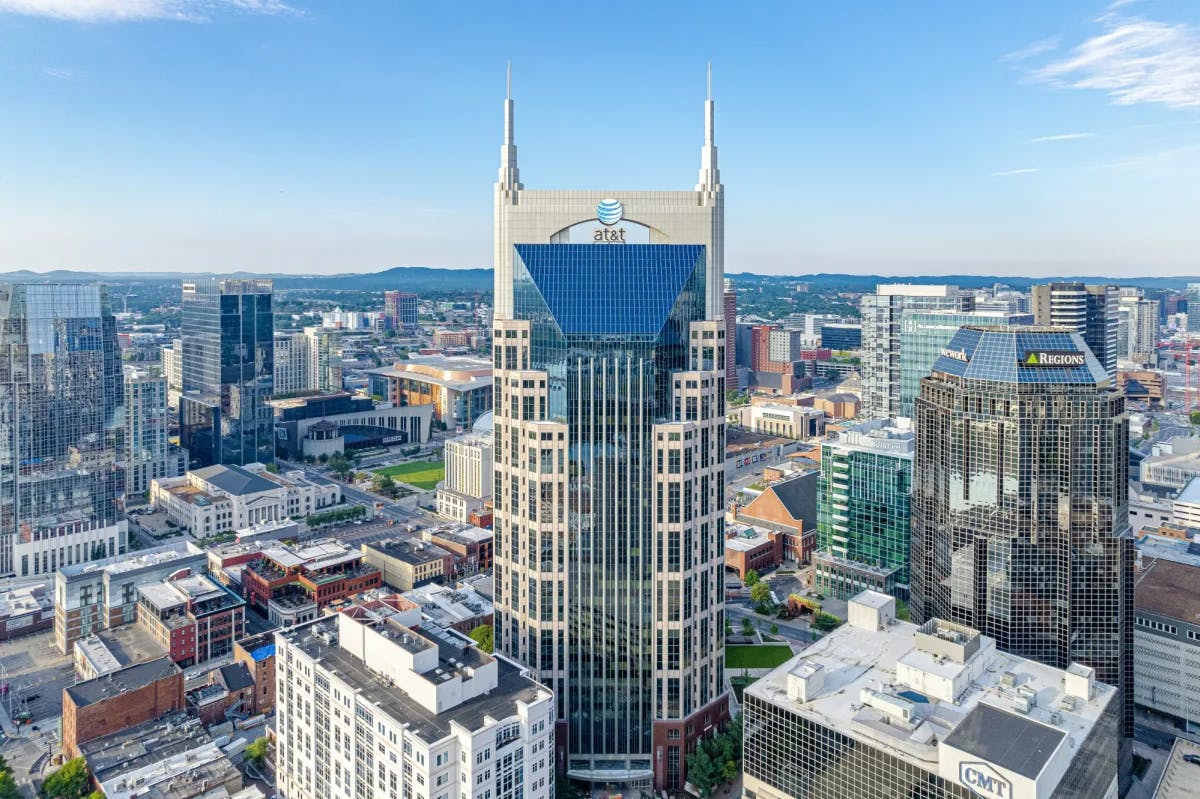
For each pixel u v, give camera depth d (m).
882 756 134.88
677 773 199.25
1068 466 189.25
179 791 180.38
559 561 197.12
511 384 199.38
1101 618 191.38
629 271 199.50
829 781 142.88
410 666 161.25
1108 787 151.38
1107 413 186.50
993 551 196.62
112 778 185.25
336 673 170.88
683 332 198.88
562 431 194.62
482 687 164.38
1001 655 166.12
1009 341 195.88
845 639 173.75
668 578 195.12
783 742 148.50
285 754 189.38
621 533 195.88
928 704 146.38
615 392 194.00
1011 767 123.00
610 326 194.00
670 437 192.75
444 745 146.25
